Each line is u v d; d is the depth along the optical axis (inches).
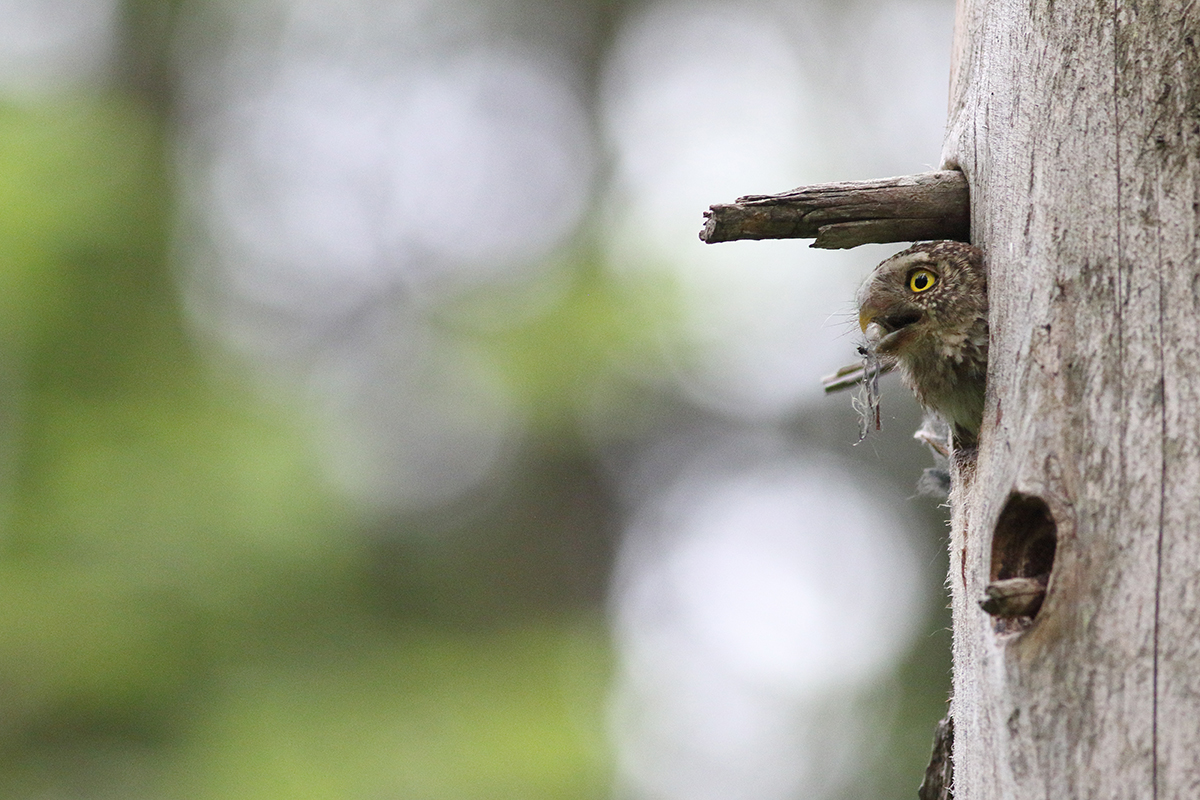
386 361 575.5
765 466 605.3
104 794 449.7
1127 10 166.2
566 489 624.4
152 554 477.7
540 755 465.1
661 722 521.0
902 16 661.9
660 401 592.7
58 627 464.4
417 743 472.1
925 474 215.3
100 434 501.7
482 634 547.2
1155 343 152.6
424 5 690.2
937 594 553.3
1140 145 160.7
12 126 505.4
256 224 615.5
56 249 491.8
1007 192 170.2
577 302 557.9
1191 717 139.5
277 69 668.7
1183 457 147.3
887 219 180.9
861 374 211.2
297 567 491.8
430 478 581.9
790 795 512.7
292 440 512.1
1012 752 148.3
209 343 553.6
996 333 166.4
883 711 533.6
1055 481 151.8
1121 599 145.0
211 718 473.1
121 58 642.2
